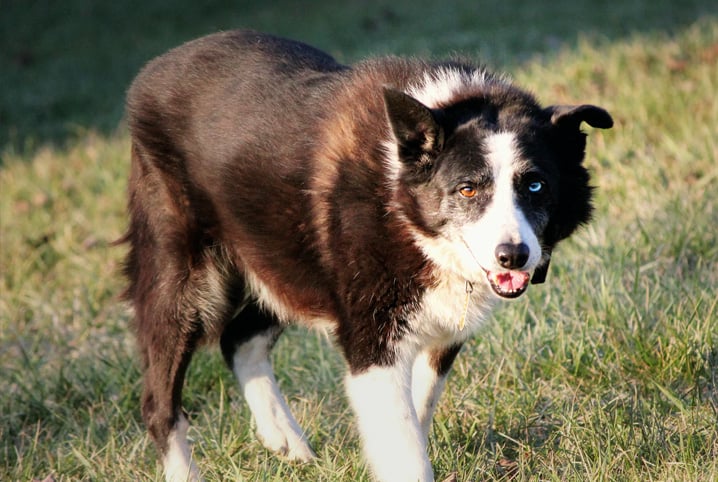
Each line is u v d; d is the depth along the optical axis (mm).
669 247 10102
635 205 11172
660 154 12344
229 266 8094
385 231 6766
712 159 11969
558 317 9078
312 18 25203
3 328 11055
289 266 7469
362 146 6926
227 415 8609
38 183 15242
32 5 28391
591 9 22031
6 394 9312
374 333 6930
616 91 14352
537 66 15930
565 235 7027
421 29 22031
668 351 8195
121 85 21609
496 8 23250
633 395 7965
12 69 23656
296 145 7227
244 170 7449
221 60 7910
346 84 7344
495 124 6609
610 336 8609
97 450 8164
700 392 7867
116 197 14352
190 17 27047
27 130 19016
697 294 8898
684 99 13688
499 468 7324
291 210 7254
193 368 9258
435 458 7324
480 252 6312
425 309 6934
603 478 6711
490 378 8469
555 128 6742
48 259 12805
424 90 7086
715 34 16625
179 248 7973
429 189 6594
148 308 8055
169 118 7914
